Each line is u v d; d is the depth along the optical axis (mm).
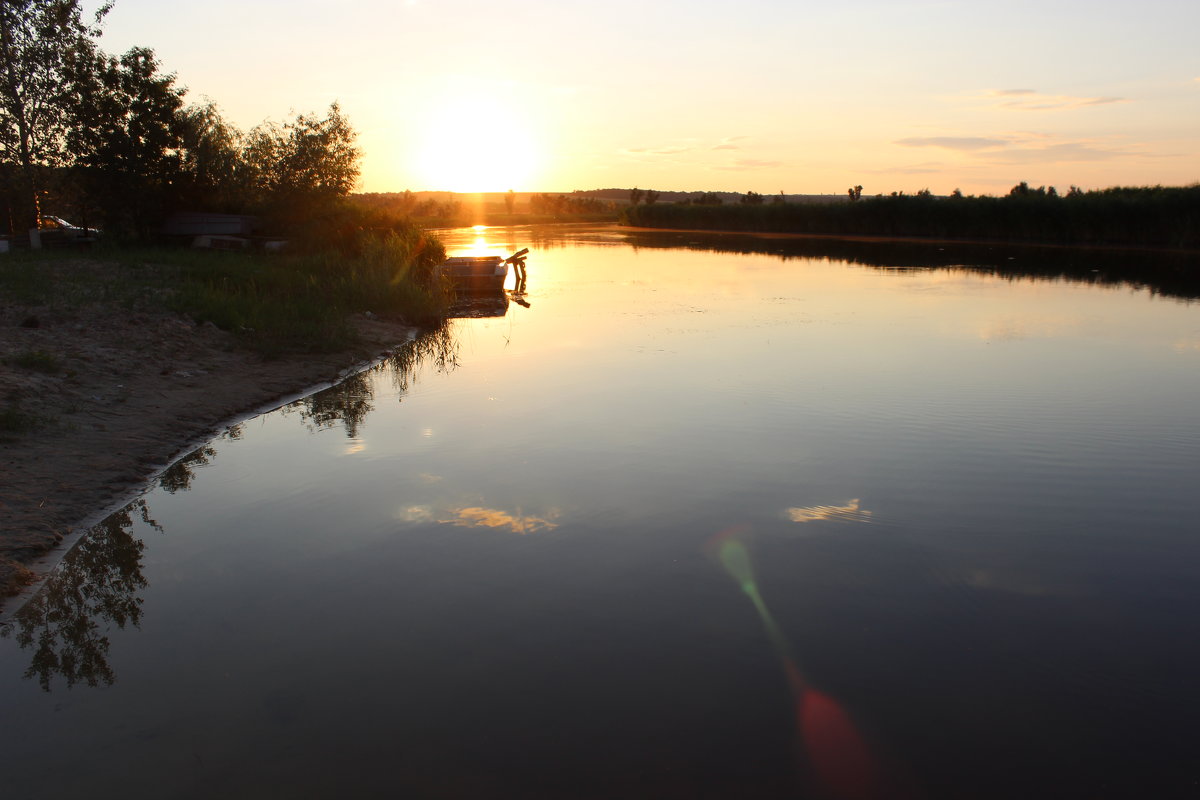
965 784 3525
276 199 24719
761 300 20000
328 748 3758
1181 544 5863
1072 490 6871
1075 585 5273
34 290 13258
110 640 4707
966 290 21562
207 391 9969
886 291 21594
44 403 8391
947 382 10695
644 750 3742
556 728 3900
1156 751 3725
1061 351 12812
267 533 6184
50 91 21594
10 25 20906
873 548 5812
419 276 21172
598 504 6660
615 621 4871
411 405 9969
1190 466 7418
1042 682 4250
